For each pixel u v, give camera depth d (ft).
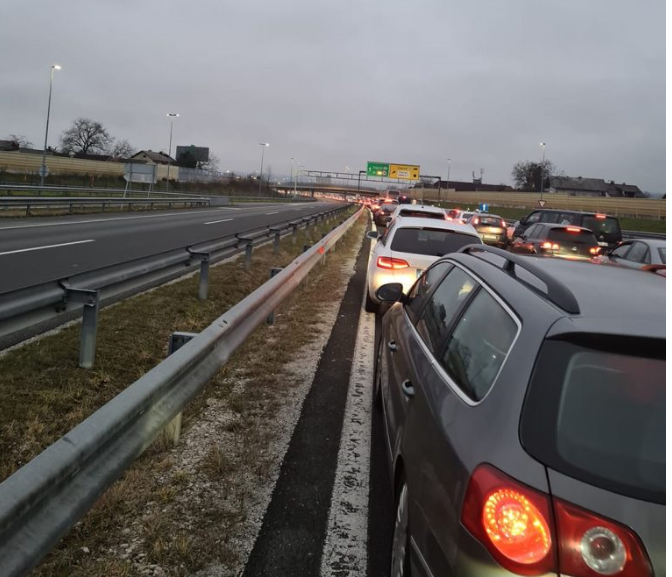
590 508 5.25
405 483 8.41
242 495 10.85
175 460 11.97
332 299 30.86
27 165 153.17
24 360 16.55
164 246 46.32
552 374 6.13
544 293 7.36
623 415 5.84
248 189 300.81
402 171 275.80
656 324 6.34
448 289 11.12
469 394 7.22
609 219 68.33
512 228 106.11
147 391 9.39
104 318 21.86
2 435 12.01
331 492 11.23
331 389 16.97
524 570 5.23
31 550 6.18
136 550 8.96
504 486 5.56
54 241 46.09
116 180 168.86
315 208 184.75
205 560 8.92
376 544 9.70
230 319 14.30
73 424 12.87
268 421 14.35
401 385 10.52
